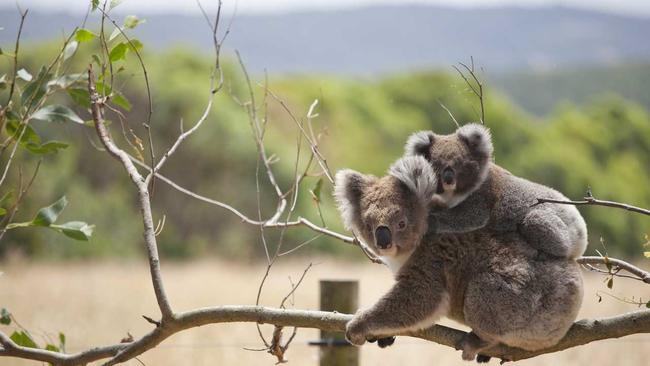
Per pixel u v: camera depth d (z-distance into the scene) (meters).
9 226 6.25
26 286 16.72
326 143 30.08
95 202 27.30
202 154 28.92
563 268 5.17
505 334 5.11
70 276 19.67
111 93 6.09
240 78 32.53
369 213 5.63
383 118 34.47
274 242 27.20
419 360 9.41
